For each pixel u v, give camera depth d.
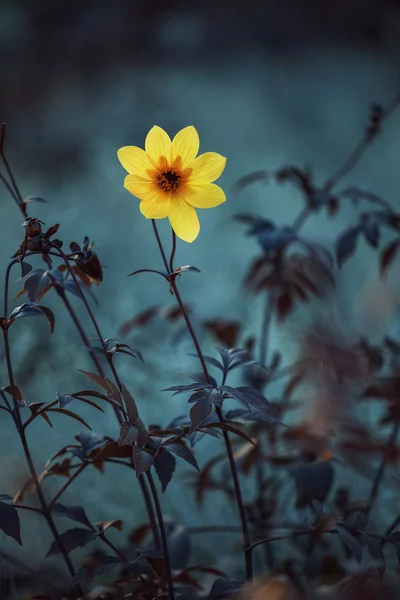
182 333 1.87
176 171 1.52
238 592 1.55
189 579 1.64
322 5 5.67
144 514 2.03
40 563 1.89
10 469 2.05
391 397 1.78
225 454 1.77
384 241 3.38
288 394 1.89
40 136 4.46
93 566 1.60
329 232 3.54
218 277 3.21
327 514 1.59
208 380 1.55
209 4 5.71
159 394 2.39
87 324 2.77
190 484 1.88
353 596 1.59
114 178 4.09
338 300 2.65
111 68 5.19
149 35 5.43
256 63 5.32
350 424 1.92
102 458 1.56
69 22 5.39
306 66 5.30
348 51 5.48
